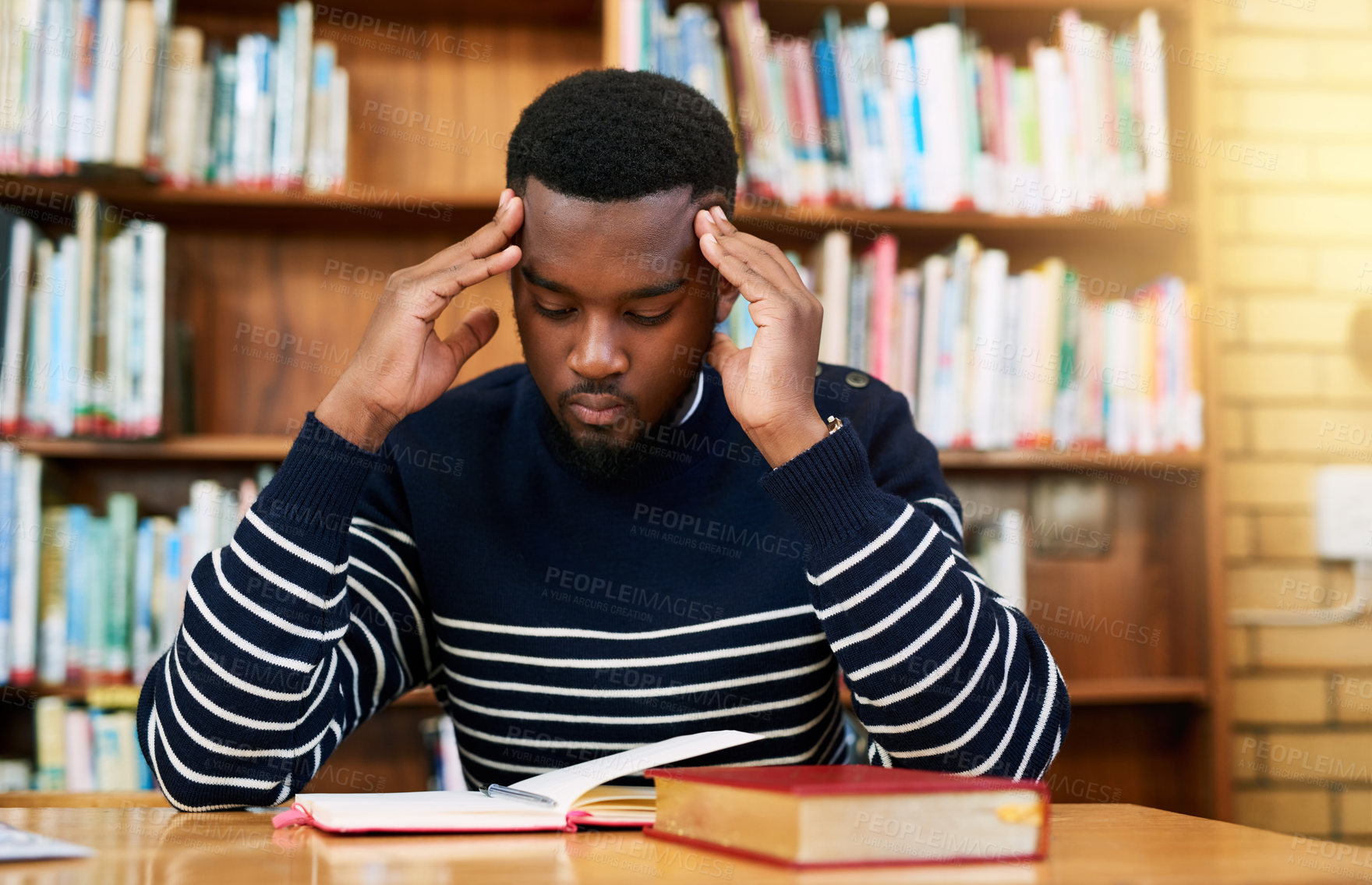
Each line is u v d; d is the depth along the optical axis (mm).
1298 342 2158
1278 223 2174
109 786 1735
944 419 1867
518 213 907
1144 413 1904
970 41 1933
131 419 1764
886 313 1865
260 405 2029
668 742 814
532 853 645
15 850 613
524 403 1085
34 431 1740
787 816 592
